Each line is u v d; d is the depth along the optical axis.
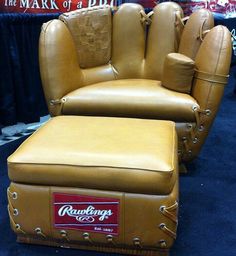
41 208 1.21
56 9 2.61
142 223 1.16
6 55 2.37
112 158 1.14
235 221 1.50
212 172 1.95
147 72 2.14
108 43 2.14
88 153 1.17
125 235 1.19
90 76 2.10
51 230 1.23
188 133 1.75
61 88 1.83
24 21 2.42
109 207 1.17
